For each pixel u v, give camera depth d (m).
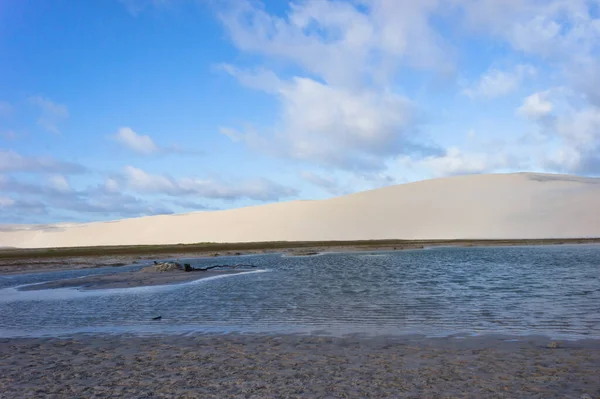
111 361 9.38
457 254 44.44
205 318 13.77
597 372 7.79
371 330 11.56
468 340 10.28
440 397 6.81
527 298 16.09
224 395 7.13
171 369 8.66
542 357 8.76
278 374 8.13
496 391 7.00
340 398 6.87
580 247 53.34
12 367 9.13
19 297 20.61
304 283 22.23
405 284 20.89
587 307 14.10
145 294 20.05
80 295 20.55
